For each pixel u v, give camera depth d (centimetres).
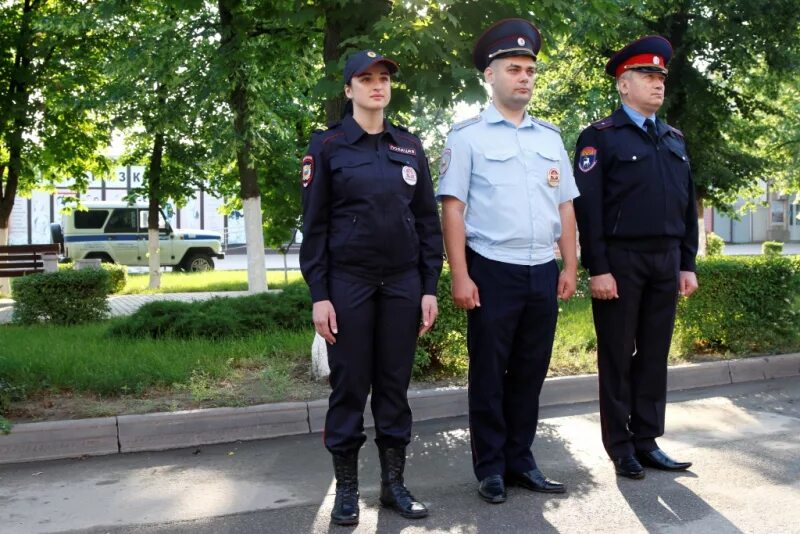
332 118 678
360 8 645
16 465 468
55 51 1623
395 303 366
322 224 363
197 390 572
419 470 441
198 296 1648
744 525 350
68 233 2675
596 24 814
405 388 374
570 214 409
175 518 372
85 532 356
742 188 1733
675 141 428
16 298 1055
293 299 906
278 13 775
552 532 345
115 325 867
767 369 701
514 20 387
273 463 463
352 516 358
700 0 1498
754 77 1647
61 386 601
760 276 732
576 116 1795
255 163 1505
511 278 386
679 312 723
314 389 592
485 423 394
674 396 621
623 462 420
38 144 1700
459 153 391
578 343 749
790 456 453
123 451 496
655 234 414
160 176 1866
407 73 629
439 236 381
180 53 1292
